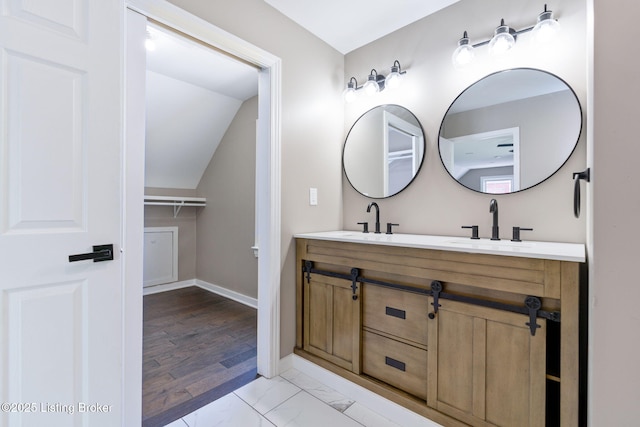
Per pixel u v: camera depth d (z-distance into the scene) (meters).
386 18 1.97
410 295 1.46
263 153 1.87
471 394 1.25
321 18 1.96
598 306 0.81
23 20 0.95
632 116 0.76
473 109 1.77
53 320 1.01
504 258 1.17
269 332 1.83
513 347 1.15
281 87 1.89
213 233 3.76
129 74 1.29
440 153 1.89
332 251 1.77
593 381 0.82
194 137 3.44
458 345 1.29
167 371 1.90
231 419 1.47
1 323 0.92
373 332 1.60
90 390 1.09
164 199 3.53
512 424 1.15
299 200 2.02
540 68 1.56
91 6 1.09
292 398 1.64
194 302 3.31
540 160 1.55
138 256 1.33
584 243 1.42
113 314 1.15
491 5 1.71
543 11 1.54
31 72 0.97
